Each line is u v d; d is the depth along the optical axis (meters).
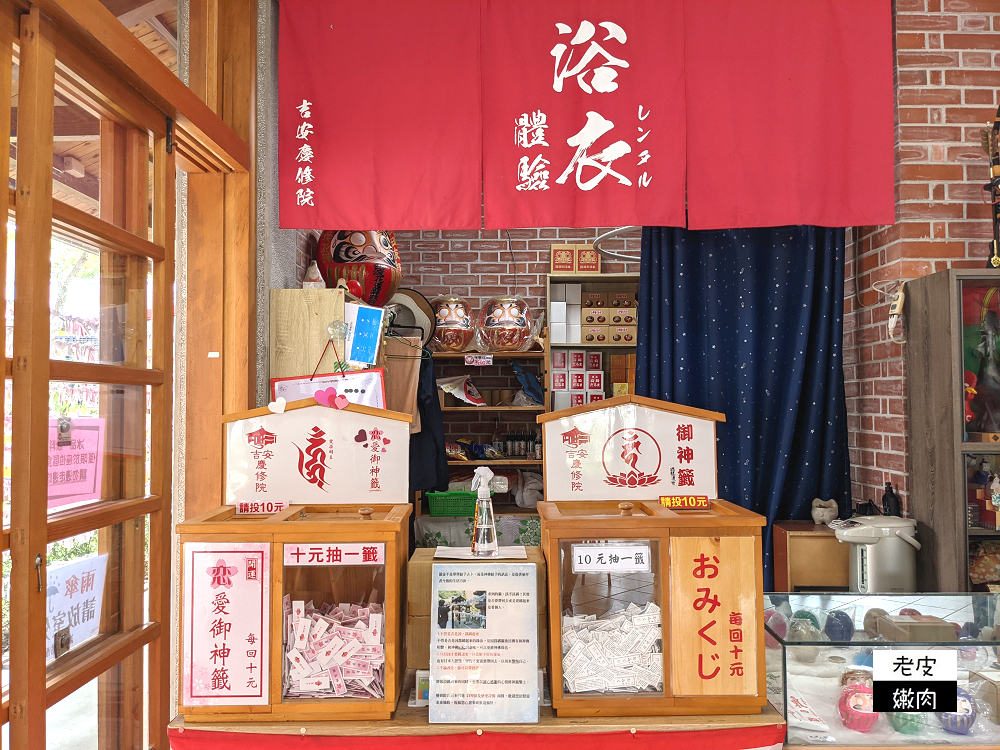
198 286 2.60
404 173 2.80
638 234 4.69
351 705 1.61
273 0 2.86
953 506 2.43
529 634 1.63
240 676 1.61
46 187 1.47
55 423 1.54
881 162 2.76
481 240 4.71
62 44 1.54
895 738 1.64
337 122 2.80
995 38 2.85
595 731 1.58
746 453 2.97
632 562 1.65
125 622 1.82
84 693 1.61
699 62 2.78
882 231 2.96
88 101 1.67
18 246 1.42
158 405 2.00
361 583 1.64
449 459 4.27
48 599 1.50
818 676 1.65
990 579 2.51
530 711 1.59
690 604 1.64
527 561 1.68
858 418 3.18
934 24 2.85
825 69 2.77
